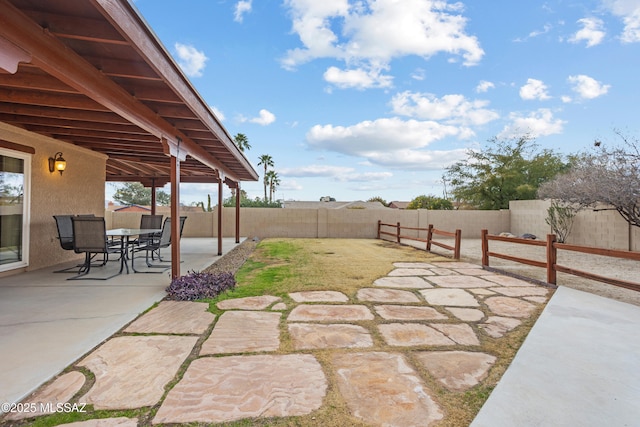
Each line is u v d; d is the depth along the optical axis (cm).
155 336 287
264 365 237
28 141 547
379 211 1443
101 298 395
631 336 302
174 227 457
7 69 195
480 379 223
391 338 295
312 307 387
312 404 190
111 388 201
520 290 487
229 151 609
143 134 540
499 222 1514
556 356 259
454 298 438
